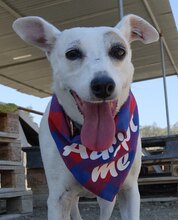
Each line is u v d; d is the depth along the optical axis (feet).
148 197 5.64
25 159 5.87
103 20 7.87
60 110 2.55
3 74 10.70
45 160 2.59
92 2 6.98
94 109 2.25
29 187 5.63
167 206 5.05
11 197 4.71
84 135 2.23
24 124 6.20
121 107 2.45
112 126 2.25
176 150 5.53
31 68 10.43
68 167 2.47
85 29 2.38
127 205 2.56
